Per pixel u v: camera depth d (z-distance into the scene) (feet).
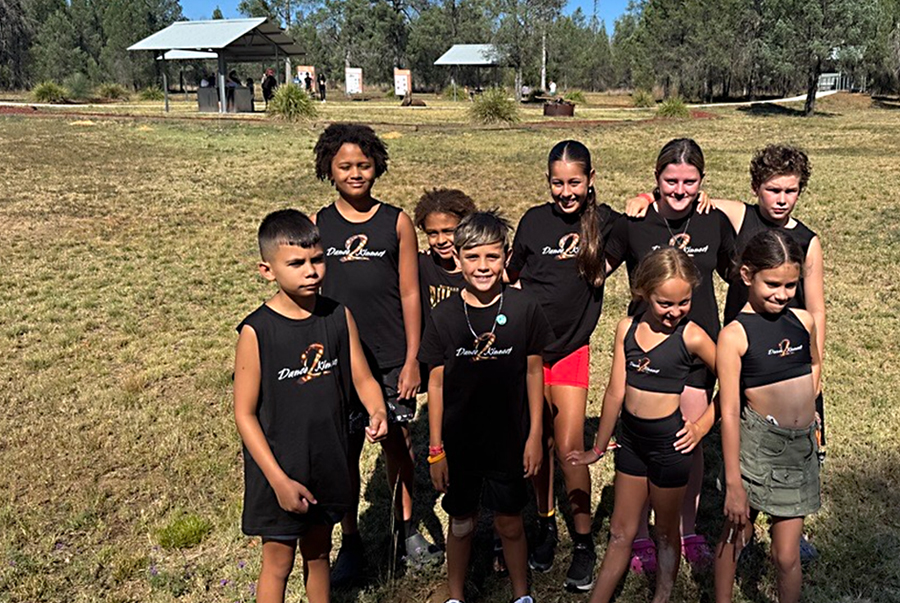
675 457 8.78
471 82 200.13
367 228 9.69
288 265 7.70
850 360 17.10
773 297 8.25
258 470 7.93
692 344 8.68
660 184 9.50
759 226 9.77
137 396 15.66
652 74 149.89
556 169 9.39
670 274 8.32
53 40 168.04
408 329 9.83
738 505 8.39
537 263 9.91
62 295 22.22
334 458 8.22
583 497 9.93
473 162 47.14
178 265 25.53
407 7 224.12
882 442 13.25
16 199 35.06
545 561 10.39
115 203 34.96
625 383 9.03
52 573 10.25
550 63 160.04
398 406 10.11
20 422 14.53
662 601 9.21
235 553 10.70
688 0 144.46
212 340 18.86
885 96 130.11
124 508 11.74
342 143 9.40
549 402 10.23
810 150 56.03
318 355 8.00
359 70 155.43
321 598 8.73
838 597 9.55
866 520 11.05
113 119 69.31
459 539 9.20
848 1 97.66
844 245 27.35
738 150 55.36
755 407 8.50
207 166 45.65
